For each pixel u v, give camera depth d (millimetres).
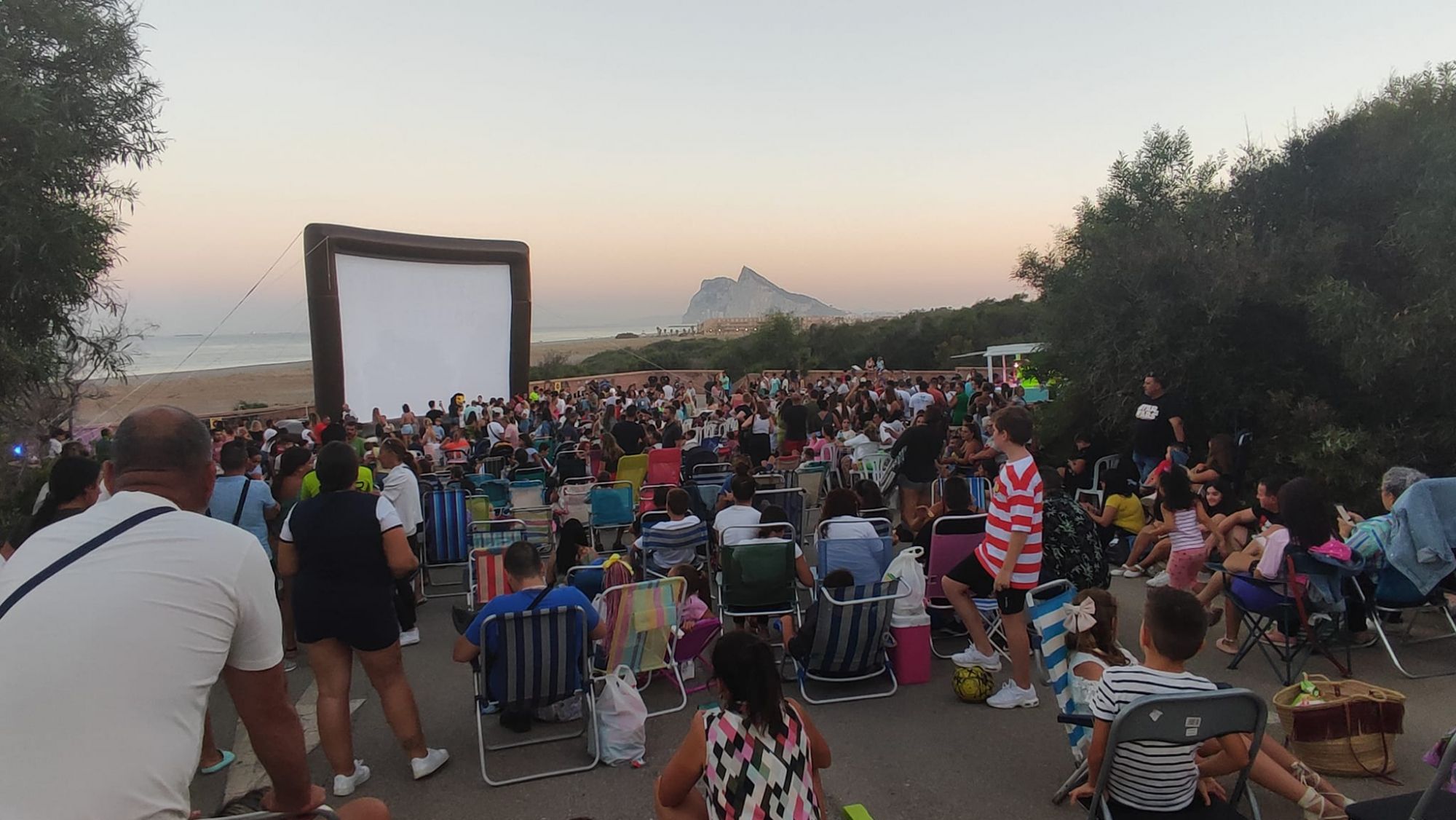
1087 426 11938
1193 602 3039
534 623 4184
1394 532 5016
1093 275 10984
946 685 5285
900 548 7309
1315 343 9555
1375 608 5125
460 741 4781
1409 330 8172
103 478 3818
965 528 5797
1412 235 8391
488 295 23922
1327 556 4727
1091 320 11094
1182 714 2879
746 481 6512
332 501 4074
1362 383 8719
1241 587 5035
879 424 13312
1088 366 11148
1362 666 5254
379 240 21297
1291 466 9023
